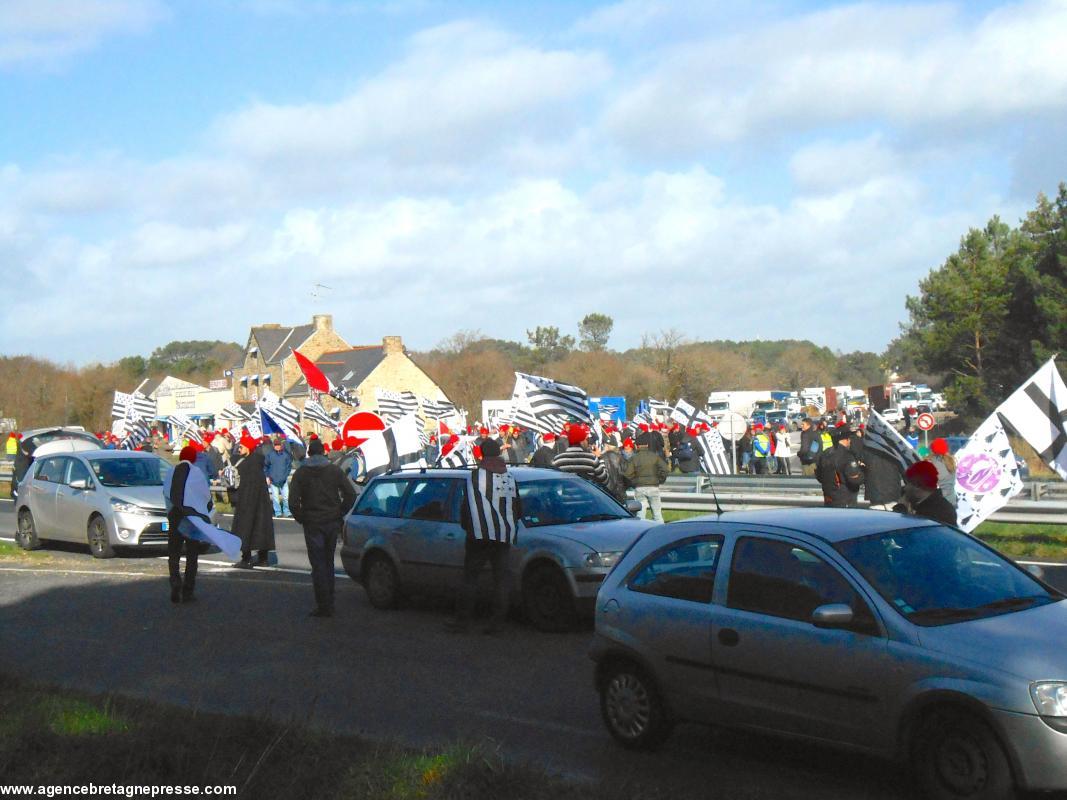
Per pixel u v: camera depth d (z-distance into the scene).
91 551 17.42
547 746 7.05
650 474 16.78
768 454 31.06
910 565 6.21
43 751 6.15
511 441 24.33
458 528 11.63
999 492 14.65
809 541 6.37
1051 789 5.18
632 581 7.13
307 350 79.19
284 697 8.40
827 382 103.12
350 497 11.94
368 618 11.76
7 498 34.00
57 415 77.69
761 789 6.08
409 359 73.19
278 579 14.64
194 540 12.83
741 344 146.75
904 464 14.06
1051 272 55.66
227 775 5.77
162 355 159.50
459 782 5.62
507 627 11.14
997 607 6.02
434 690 8.58
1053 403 14.51
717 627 6.50
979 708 5.34
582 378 74.69
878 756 5.79
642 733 6.86
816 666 6.02
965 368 59.59
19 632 11.15
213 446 26.22
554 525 11.28
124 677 9.10
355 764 5.91
